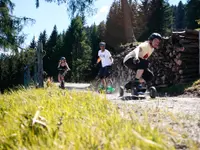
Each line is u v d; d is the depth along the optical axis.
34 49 19.89
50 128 2.61
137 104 4.20
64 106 3.54
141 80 5.98
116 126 2.54
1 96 5.15
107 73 9.02
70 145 2.23
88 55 52.31
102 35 44.19
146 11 43.34
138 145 2.02
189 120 2.86
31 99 4.52
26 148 2.40
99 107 3.53
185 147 2.10
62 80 11.62
